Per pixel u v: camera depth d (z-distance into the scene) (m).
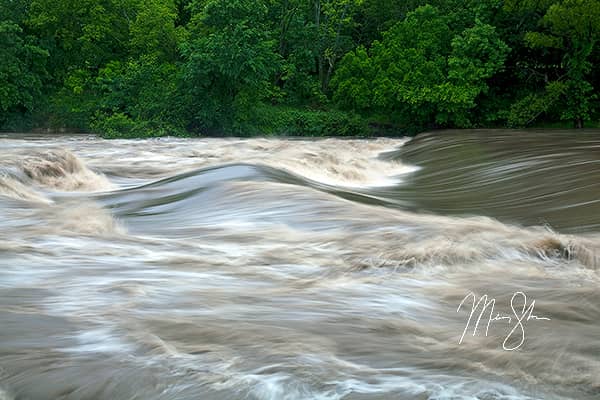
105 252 6.94
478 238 7.22
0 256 6.50
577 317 5.11
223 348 4.27
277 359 4.10
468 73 41.75
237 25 38.78
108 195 11.41
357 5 51.09
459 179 14.52
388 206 10.24
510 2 41.97
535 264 6.57
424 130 44.38
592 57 42.47
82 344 4.27
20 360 3.98
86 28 47.41
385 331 4.70
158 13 45.97
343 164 17.28
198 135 40.38
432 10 45.03
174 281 5.89
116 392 3.65
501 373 4.02
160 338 4.42
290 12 48.69
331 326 4.77
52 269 6.16
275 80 48.84
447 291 5.71
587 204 9.74
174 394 3.62
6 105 42.62
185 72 39.50
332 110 45.59
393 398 3.59
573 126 42.00
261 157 19.22
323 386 3.73
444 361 4.18
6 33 43.00
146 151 23.23
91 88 46.34
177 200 10.36
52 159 13.70
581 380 3.94
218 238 7.84
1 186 10.91
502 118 43.53
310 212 8.92
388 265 6.46
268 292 5.60
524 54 44.28
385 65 44.66
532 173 13.38
